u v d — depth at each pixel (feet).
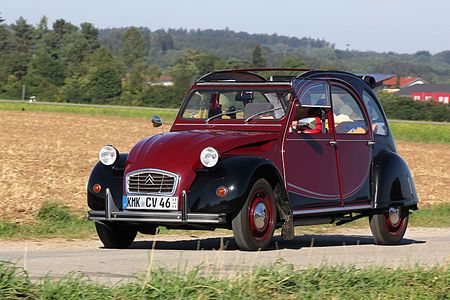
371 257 56.24
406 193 68.44
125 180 56.85
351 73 67.77
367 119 67.10
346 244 69.15
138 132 274.77
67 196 97.91
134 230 61.62
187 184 55.57
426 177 153.38
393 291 40.83
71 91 643.04
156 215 55.72
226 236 74.23
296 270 44.37
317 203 61.36
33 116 374.02
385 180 66.80
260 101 61.41
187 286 38.17
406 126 391.24
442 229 87.45
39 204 88.94
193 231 78.23
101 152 58.75
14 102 573.33
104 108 502.79
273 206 57.67
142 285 37.76
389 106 512.22
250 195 55.72
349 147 64.59
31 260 50.31
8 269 39.14
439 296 41.09
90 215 57.98
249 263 49.98
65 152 172.24
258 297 37.76
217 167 55.67
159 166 56.03
